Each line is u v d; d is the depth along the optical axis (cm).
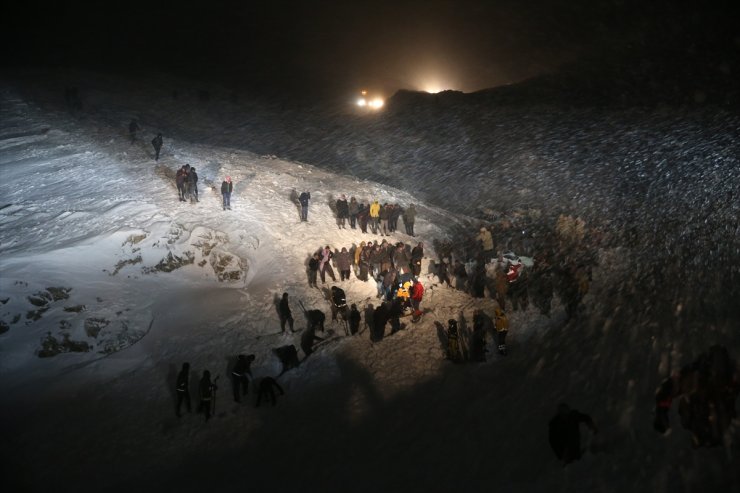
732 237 1989
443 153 3756
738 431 900
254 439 1293
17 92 3916
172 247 1909
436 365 1593
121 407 1370
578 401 1248
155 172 2517
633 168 3186
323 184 2728
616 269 2055
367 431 1318
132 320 1634
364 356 1620
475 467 1111
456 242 2417
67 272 1708
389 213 2362
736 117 3856
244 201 2336
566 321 1766
